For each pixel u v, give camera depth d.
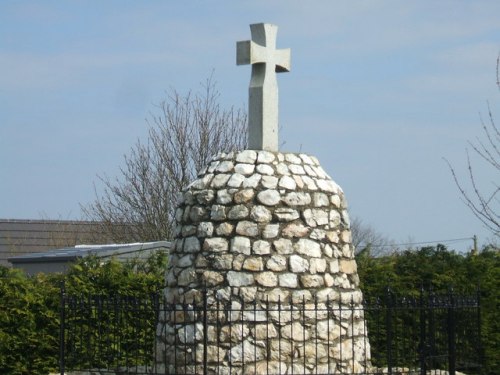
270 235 12.01
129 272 17.28
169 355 12.29
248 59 12.83
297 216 12.17
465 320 14.14
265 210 12.09
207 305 11.77
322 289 12.07
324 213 12.39
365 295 16.81
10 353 16.44
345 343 12.20
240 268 11.91
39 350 16.52
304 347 11.86
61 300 12.77
